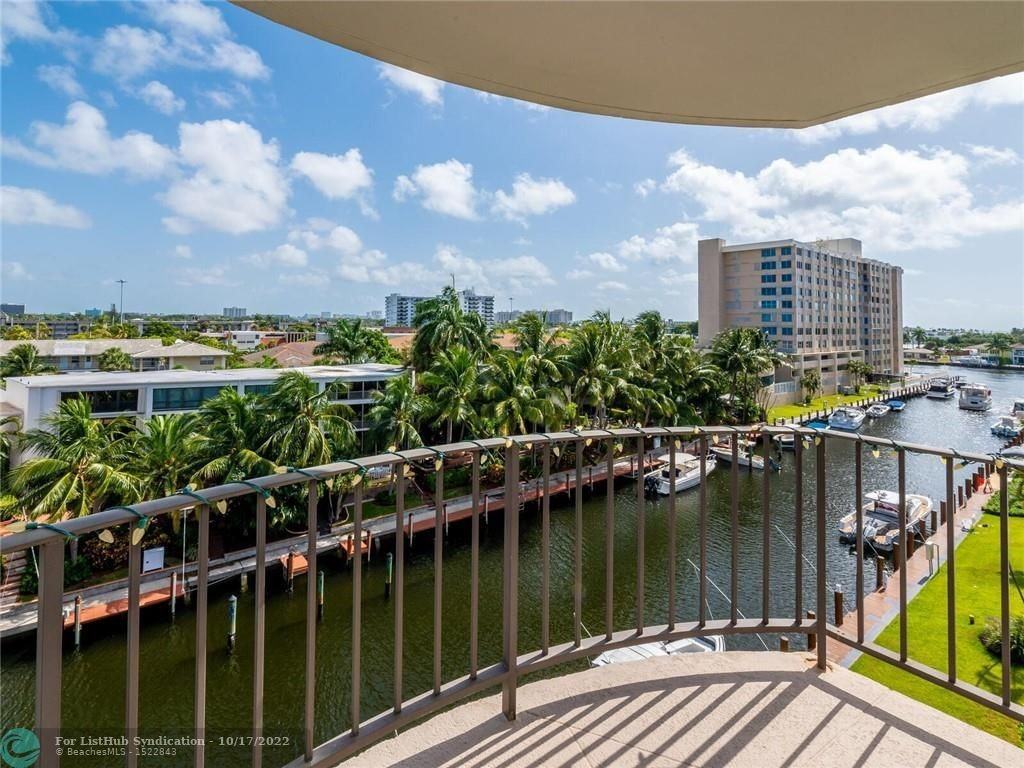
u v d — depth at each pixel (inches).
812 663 88.0
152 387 752.3
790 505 784.3
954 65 82.4
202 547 52.4
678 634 87.5
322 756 60.9
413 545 645.9
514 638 74.8
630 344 1061.8
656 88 91.3
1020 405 1727.4
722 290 2018.9
